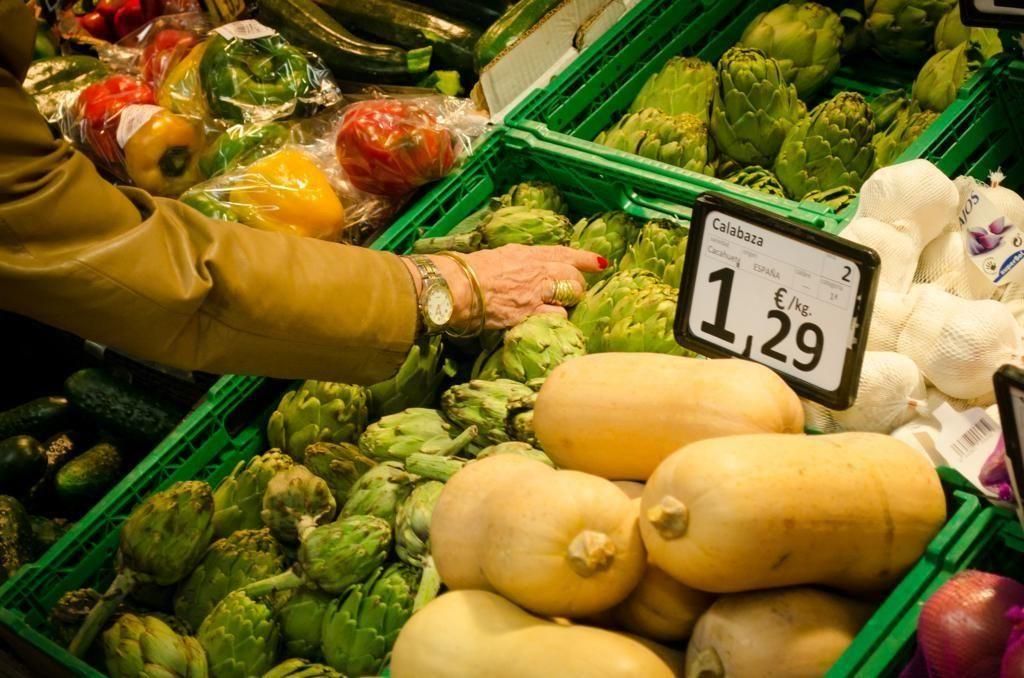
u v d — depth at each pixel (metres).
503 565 1.26
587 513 1.24
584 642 1.24
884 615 1.25
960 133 2.32
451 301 2.11
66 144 1.81
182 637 2.10
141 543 2.12
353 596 1.99
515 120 2.82
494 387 2.17
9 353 3.42
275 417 2.42
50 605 2.24
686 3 3.04
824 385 1.50
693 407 1.39
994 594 1.19
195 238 1.87
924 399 1.59
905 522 1.28
